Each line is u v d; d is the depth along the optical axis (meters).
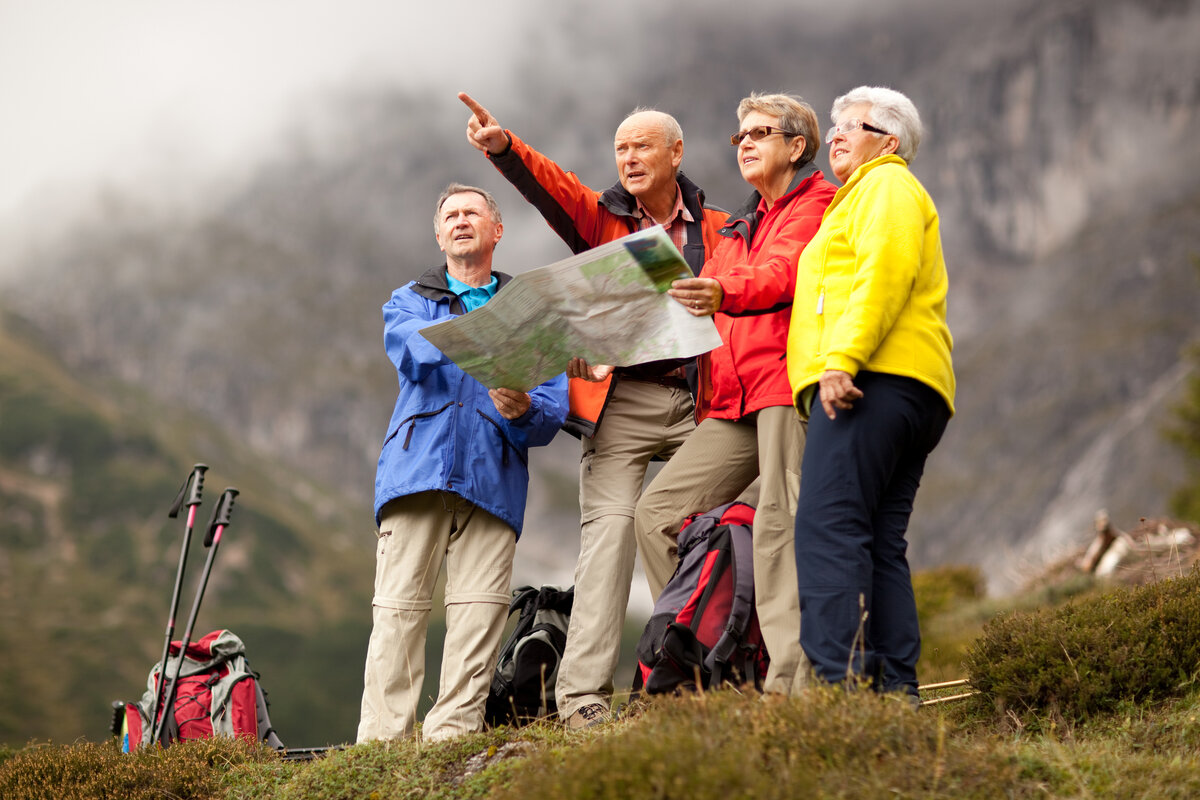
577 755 4.03
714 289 4.97
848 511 4.64
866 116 5.23
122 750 7.13
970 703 6.16
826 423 4.73
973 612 15.91
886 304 4.59
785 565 5.08
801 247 5.29
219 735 6.42
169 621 7.20
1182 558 12.19
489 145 6.19
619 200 6.51
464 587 6.08
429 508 6.14
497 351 5.29
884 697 4.30
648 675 5.23
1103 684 5.50
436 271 6.53
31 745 6.48
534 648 6.30
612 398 6.31
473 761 5.19
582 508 6.36
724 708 4.30
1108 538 15.27
